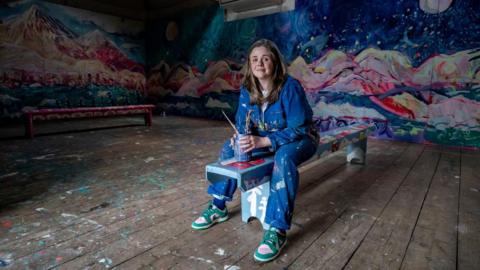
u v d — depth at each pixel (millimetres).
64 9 8258
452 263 1566
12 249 1677
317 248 1718
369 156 4141
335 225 2020
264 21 7125
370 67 5660
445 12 4816
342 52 5957
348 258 1613
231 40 7891
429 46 5023
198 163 3645
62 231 1903
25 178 2986
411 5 5117
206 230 1929
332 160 3863
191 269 1505
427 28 5008
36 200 2428
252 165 1724
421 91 5176
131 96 9930
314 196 2580
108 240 1793
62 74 8367
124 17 9492
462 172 3352
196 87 8906
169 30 9391
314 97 6434
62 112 5547
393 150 4582
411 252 1675
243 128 2014
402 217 2152
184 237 1837
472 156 4203
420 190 2738
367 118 5805
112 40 9305
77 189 2697
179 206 2328
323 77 6258
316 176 3164
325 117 6316
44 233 1873
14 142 4859
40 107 8031
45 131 6043
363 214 2205
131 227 1967
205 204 2373
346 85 5980
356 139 3137
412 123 5312
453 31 4781
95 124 7152
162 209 2268
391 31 5363
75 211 2217
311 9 6285
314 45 6316
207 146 4695
